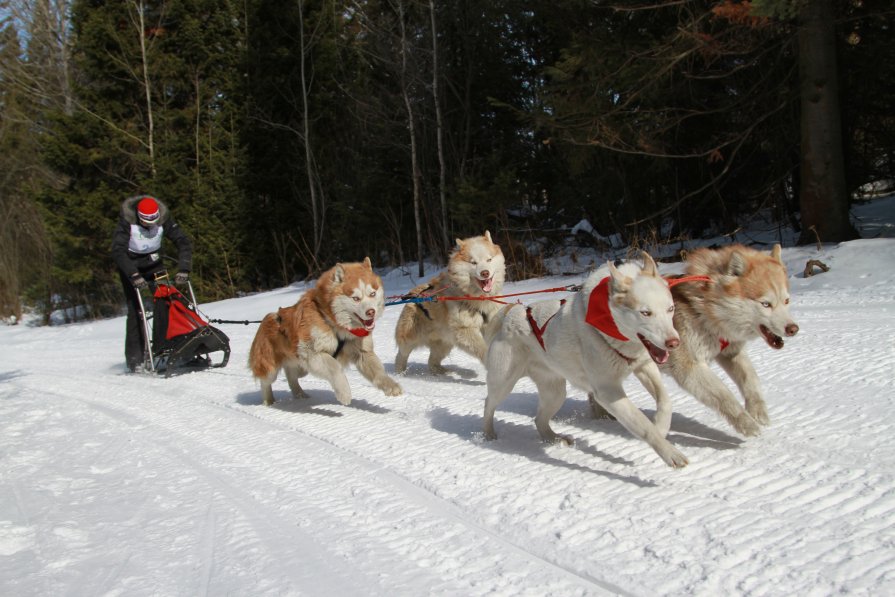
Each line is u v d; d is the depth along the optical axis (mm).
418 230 19656
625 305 4125
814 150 12570
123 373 10445
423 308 8008
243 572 3314
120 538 3811
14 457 5586
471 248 7609
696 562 3037
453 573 3188
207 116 25266
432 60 20453
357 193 23531
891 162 16500
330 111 24766
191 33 24312
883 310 7914
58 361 12859
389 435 5637
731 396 4551
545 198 21469
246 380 8883
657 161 15367
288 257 25016
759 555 3029
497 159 19203
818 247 11828
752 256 4582
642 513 3594
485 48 21047
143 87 24859
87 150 23906
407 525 3779
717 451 4391
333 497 4312
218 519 4043
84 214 23344
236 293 23812
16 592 3195
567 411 5836
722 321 4617
